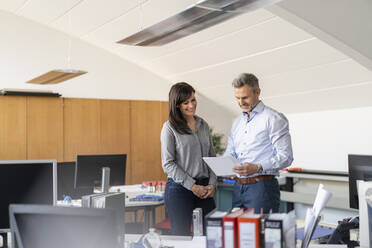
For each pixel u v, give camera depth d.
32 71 6.95
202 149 3.19
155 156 7.66
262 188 2.77
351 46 4.55
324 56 5.34
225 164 2.68
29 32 6.96
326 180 6.26
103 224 1.44
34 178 2.47
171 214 3.07
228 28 5.38
